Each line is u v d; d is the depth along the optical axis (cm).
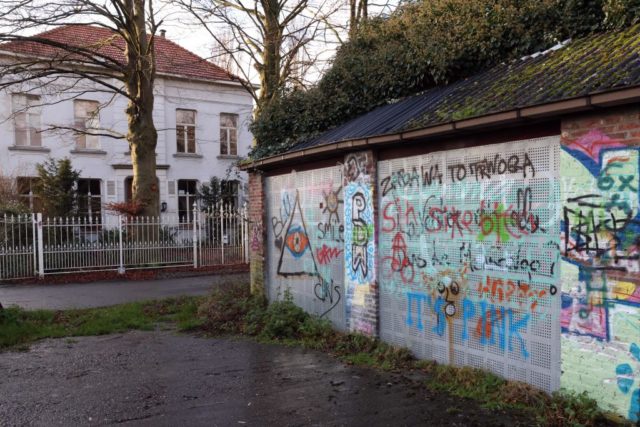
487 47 790
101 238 1692
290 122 1157
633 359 411
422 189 624
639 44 510
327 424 459
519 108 463
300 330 799
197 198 2570
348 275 749
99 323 925
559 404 452
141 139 1808
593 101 409
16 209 1775
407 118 682
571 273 454
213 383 587
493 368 538
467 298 567
